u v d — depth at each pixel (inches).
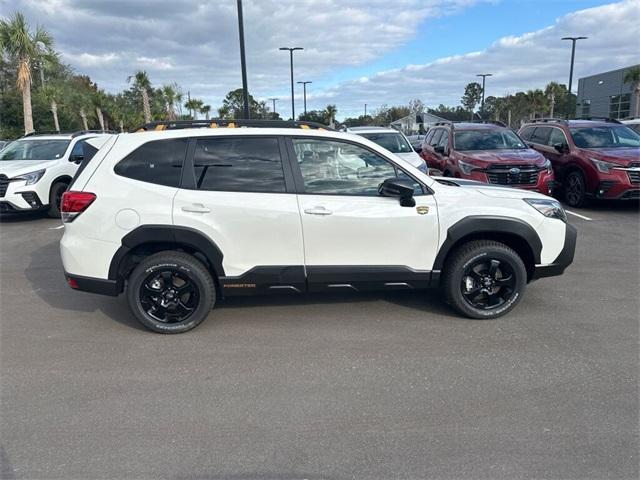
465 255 179.2
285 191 173.2
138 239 168.7
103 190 169.3
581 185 405.1
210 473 105.9
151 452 112.9
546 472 104.2
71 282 173.9
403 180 172.9
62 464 109.3
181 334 176.7
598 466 105.8
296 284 177.2
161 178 171.3
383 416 125.3
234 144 173.8
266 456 111.0
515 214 178.7
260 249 173.0
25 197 394.0
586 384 138.7
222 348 165.5
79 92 1942.7
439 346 163.9
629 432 117.1
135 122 1910.7
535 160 381.7
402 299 207.5
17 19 880.3
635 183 377.7
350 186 176.6
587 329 175.3
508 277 183.0
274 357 158.4
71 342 172.1
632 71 1318.9
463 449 112.0
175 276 174.4
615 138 423.5
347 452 111.8
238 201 170.1
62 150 442.6
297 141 175.8
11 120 1829.5
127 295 174.2
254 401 133.2
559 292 213.9
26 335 178.4
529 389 136.6
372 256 177.0
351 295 212.5
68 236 171.8
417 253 178.4
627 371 145.6
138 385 142.5
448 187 183.5
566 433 117.0
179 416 126.9
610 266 252.4
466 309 183.2
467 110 3651.6
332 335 173.9
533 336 170.2
